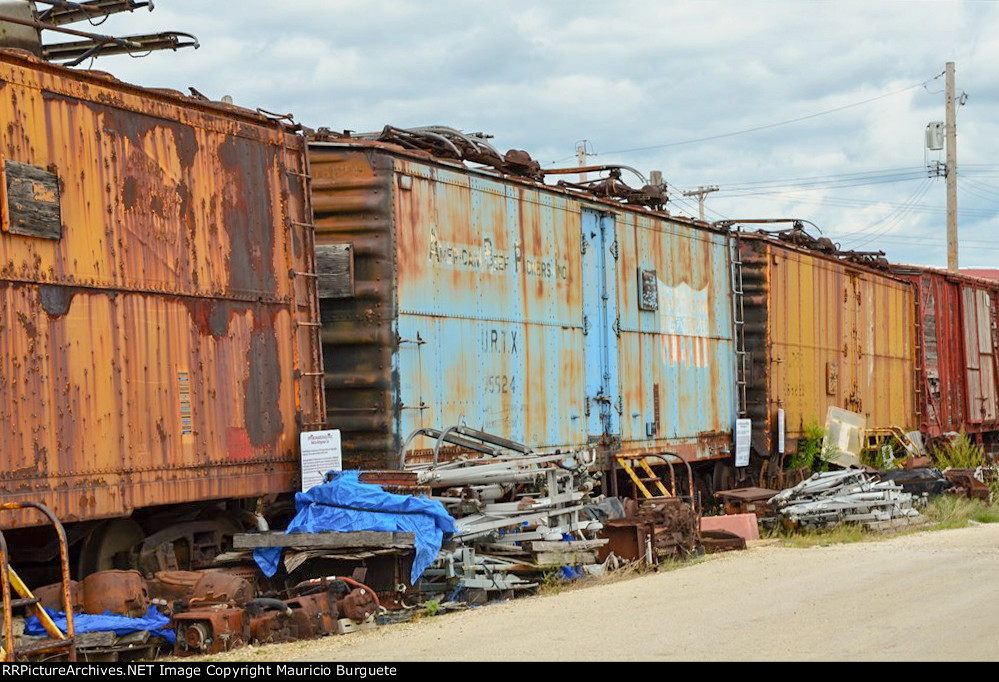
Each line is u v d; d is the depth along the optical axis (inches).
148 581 392.2
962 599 404.8
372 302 514.3
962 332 1354.6
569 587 477.1
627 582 486.9
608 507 558.3
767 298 900.0
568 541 491.5
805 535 694.5
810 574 488.7
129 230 397.4
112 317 388.5
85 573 404.8
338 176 518.0
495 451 552.7
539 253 632.4
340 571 429.4
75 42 466.0
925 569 496.4
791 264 948.0
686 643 331.0
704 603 410.3
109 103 394.0
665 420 761.0
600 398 683.4
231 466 430.9
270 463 449.1
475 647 333.7
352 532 417.7
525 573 474.0
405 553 418.9
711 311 839.7
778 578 478.6
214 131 436.8
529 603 429.7
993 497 923.4
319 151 519.8
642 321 740.0
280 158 468.8
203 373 422.3
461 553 442.0
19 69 363.6
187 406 414.0
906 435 1164.5
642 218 748.0
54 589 363.9
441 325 546.6
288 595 411.5
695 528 600.1
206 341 425.1
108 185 390.9
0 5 412.8
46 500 359.9
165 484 402.0
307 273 476.4
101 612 364.2
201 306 423.8
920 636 333.4
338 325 517.0
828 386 1022.4
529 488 514.9
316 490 438.9
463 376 560.4
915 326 1257.4
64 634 329.1
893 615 371.6
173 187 416.5
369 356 514.3
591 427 673.0
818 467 987.9
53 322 368.5
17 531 392.5
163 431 403.2
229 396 432.5
